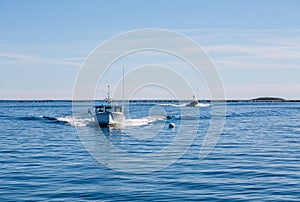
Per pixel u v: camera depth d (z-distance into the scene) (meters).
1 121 74.81
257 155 30.92
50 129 56.38
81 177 22.83
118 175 23.42
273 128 57.59
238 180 21.77
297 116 90.25
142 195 18.83
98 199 18.19
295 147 35.84
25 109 148.25
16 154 32.12
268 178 22.22
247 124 65.88
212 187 20.27
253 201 17.80
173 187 20.33
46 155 31.53
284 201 17.77
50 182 21.48
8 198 18.30
